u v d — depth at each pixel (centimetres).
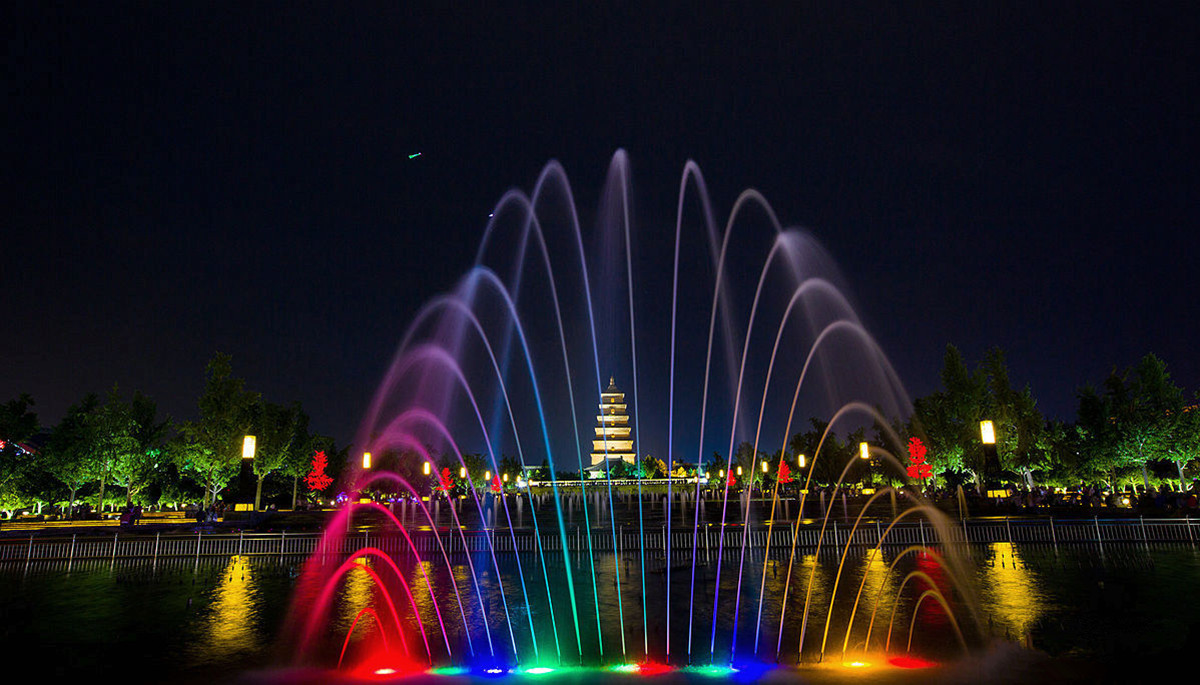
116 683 1270
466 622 1772
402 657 1437
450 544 3011
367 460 5741
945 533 3058
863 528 3097
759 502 6078
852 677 1173
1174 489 4853
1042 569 2417
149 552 2958
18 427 4219
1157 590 2000
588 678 1195
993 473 3691
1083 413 4631
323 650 1501
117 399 4703
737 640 1544
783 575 2434
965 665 1257
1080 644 1429
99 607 1989
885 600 1947
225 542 2981
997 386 5553
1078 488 5322
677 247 2856
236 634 1655
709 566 2681
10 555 2873
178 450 4900
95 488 5331
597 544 3055
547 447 3186
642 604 1978
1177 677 1103
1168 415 4375
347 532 3256
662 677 1191
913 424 6144
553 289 2898
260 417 5291
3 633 1658
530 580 2419
